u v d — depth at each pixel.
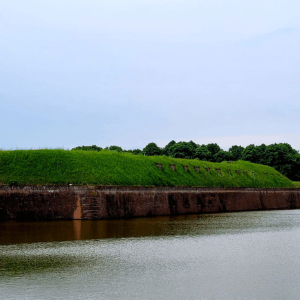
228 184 143.62
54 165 93.62
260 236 60.38
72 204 81.38
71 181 90.00
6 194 76.12
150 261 42.88
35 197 78.06
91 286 34.44
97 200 83.44
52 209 79.31
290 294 33.19
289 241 55.97
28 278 36.44
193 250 48.75
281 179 179.38
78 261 42.59
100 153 112.69
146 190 95.88
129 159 118.56
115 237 58.12
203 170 143.75
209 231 65.75
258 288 34.50
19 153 93.62
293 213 113.62
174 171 128.62
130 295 32.44
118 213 87.69
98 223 75.62
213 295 32.78
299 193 156.00
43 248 49.09
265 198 141.50
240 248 50.34
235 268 40.44
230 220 86.75
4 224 71.19
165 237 58.59
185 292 33.31
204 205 115.19
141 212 93.56
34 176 87.69
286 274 38.53
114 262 42.34
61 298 31.66
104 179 96.38
